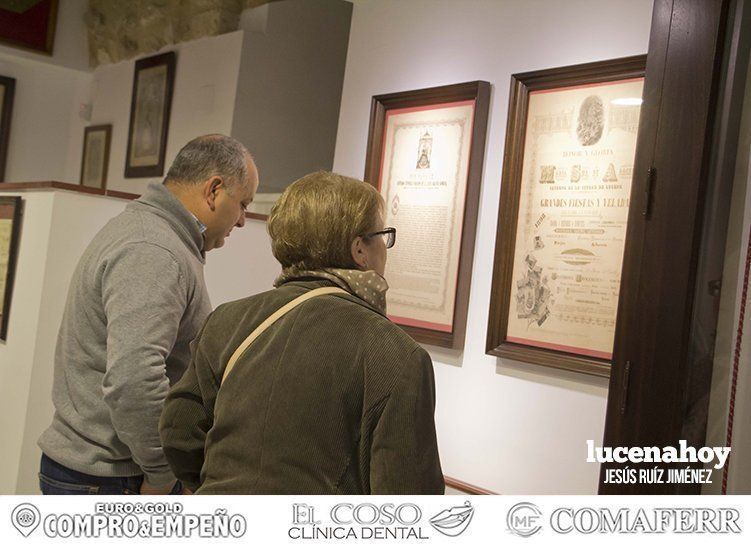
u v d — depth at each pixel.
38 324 2.72
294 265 1.48
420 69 3.60
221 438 1.39
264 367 1.37
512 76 3.13
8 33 5.37
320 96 4.13
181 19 4.80
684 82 2.07
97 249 1.93
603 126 2.84
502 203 3.13
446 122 3.40
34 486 2.74
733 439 1.89
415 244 3.48
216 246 2.18
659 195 2.08
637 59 2.74
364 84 3.87
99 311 1.90
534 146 3.06
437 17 3.55
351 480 1.32
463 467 3.23
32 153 5.67
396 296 3.54
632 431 2.07
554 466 2.91
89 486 1.93
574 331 2.87
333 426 1.30
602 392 2.79
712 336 1.96
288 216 1.47
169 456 1.51
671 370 2.00
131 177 5.09
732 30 2.02
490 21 3.32
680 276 2.01
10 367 2.84
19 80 5.62
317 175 1.49
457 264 3.29
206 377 1.48
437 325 3.36
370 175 3.69
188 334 1.97
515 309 3.07
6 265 2.93
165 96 4.84
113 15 5.35
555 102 3.00
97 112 5.50
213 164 2.07
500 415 3.12
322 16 4.12
